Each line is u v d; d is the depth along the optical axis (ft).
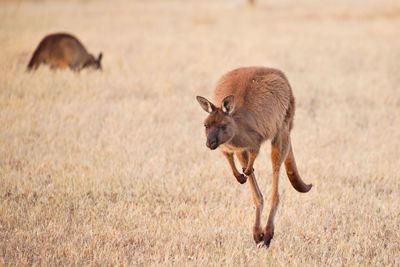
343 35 116.26
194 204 39.73
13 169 44.55
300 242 33.83
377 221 36.88
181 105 64.08
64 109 59.62
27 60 83.15
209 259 31.27
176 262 30.60
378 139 53.78
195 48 99.81
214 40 109.81
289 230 35.63
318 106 65.26
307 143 52.19
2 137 51.21
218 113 32.53
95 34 114.83
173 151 50.16
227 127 32.30
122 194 40.93
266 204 39.83
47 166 45.21
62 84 69.00
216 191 41.52
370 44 104.73
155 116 59.72
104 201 39.27
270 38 112.27
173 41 108.27
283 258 31.58
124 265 30.17
